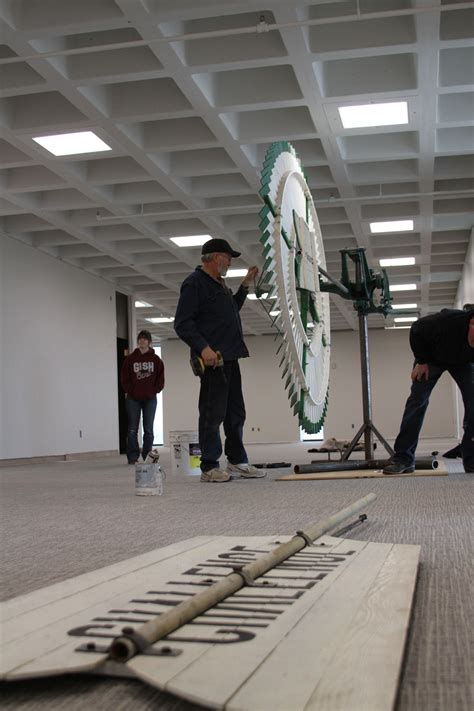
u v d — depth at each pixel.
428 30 5.68
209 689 0.82
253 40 6.02
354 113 7.15
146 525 2.61
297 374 4.53
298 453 11.27
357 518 2.52
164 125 7.77
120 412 15.43
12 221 10.45
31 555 2.03
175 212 9.82
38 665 0.92
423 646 1.08
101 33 6.16
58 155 7.96
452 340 4.48
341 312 18.50
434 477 4.46
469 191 9.48
